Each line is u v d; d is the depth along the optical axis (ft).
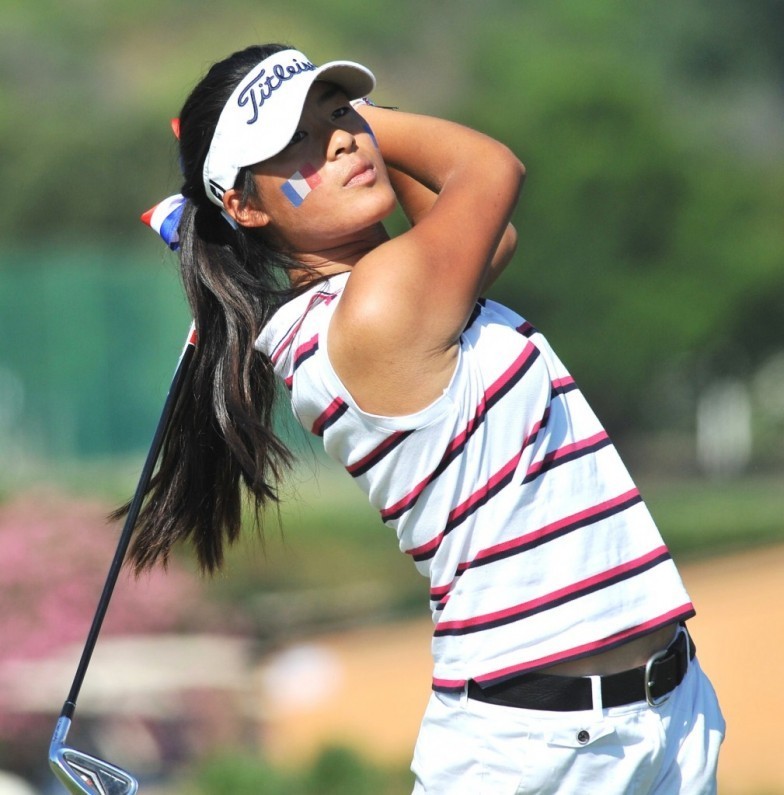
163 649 124.16
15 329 331.16
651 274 475.72
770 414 527.40
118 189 609.83
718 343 489.67
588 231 469.16
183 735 118.32
